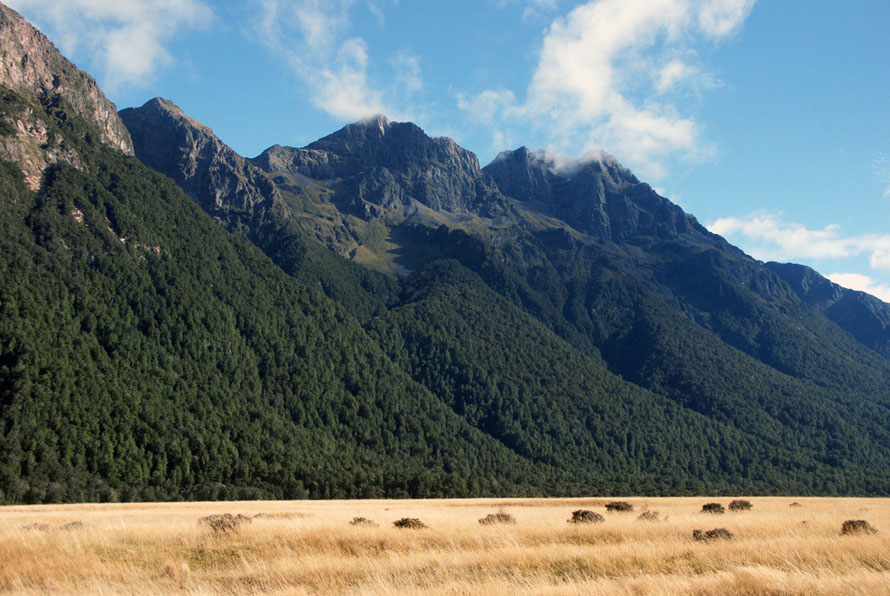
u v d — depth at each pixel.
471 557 28.16
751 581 22.86
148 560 29.09
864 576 23.81
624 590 22.62
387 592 22.56
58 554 28.06
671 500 102.19
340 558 28.44
